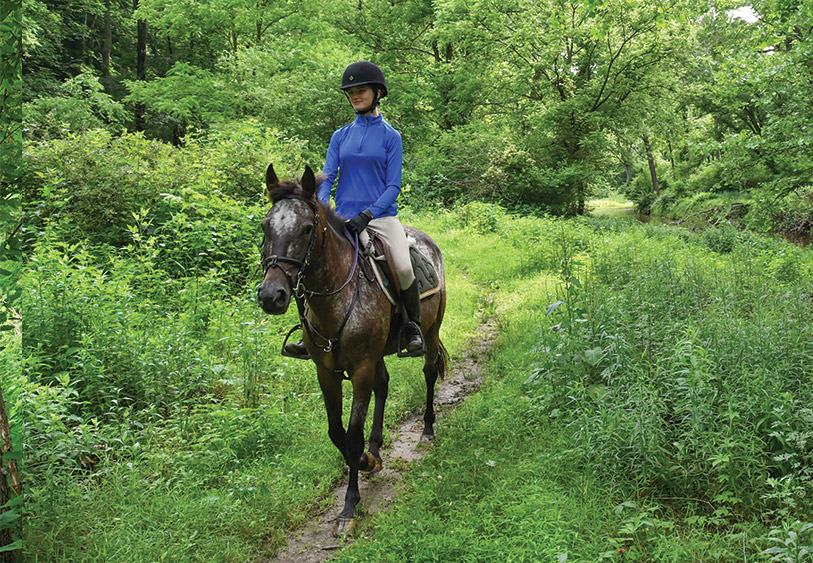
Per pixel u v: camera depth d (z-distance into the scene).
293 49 20.98
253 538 3.48
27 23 13.46
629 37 23.16
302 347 4.02
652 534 3.13
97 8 26.00
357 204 3.92
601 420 3.89
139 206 8.16
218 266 7.31
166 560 3.12
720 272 7.97
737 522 3.22
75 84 18.00
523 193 22.69
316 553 3.42
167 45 31.14
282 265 3.06
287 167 10.33
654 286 6.71
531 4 23.95
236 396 5.26
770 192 13.48
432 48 29.03
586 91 24.30
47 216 7.82
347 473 4.31
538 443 4.30
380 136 3.86
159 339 5.52
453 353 6.96
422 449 4.70
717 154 35.16
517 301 8.81
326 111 18.62
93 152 8.39
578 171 22.75
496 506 3.52
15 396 3.77
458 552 3.05
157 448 4.30
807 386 4.00
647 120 25.58
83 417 4.49
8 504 2.88
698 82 25.86
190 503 3.61
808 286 7.52
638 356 4.72
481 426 4.77
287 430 4.73
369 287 3.73
